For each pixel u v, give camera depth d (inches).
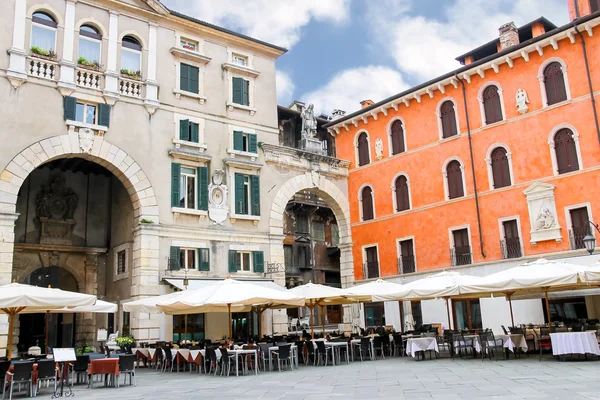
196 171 1019.3
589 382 453.7
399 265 1190.9
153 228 928.9
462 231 1097.4
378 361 774.5
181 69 1029.2
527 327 879.7
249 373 671.1
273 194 1123.3
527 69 1024.9
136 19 983.6
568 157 960.9
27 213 989.2
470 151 1095.0
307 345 766.5
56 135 853.8
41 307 664.4
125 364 600.7
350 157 1337.4
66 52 885.2
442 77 1135.0
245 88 1123.3
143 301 778.8
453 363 686.5
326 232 1774.1
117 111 928.3
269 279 1061.8
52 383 630.5
